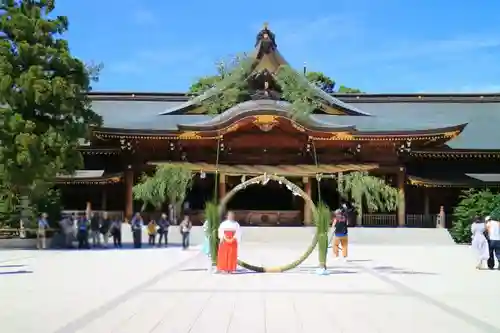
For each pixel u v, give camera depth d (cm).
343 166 4512
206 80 5641
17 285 1553
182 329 965
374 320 1055
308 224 4453
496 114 5784
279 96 4831
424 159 5038
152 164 4484
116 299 1298
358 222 4391
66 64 3188
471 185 4666
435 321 1048
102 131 4397
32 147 2941
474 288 1538
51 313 1116
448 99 5988
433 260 2541
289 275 1848
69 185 4869
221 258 1897
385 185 4388
